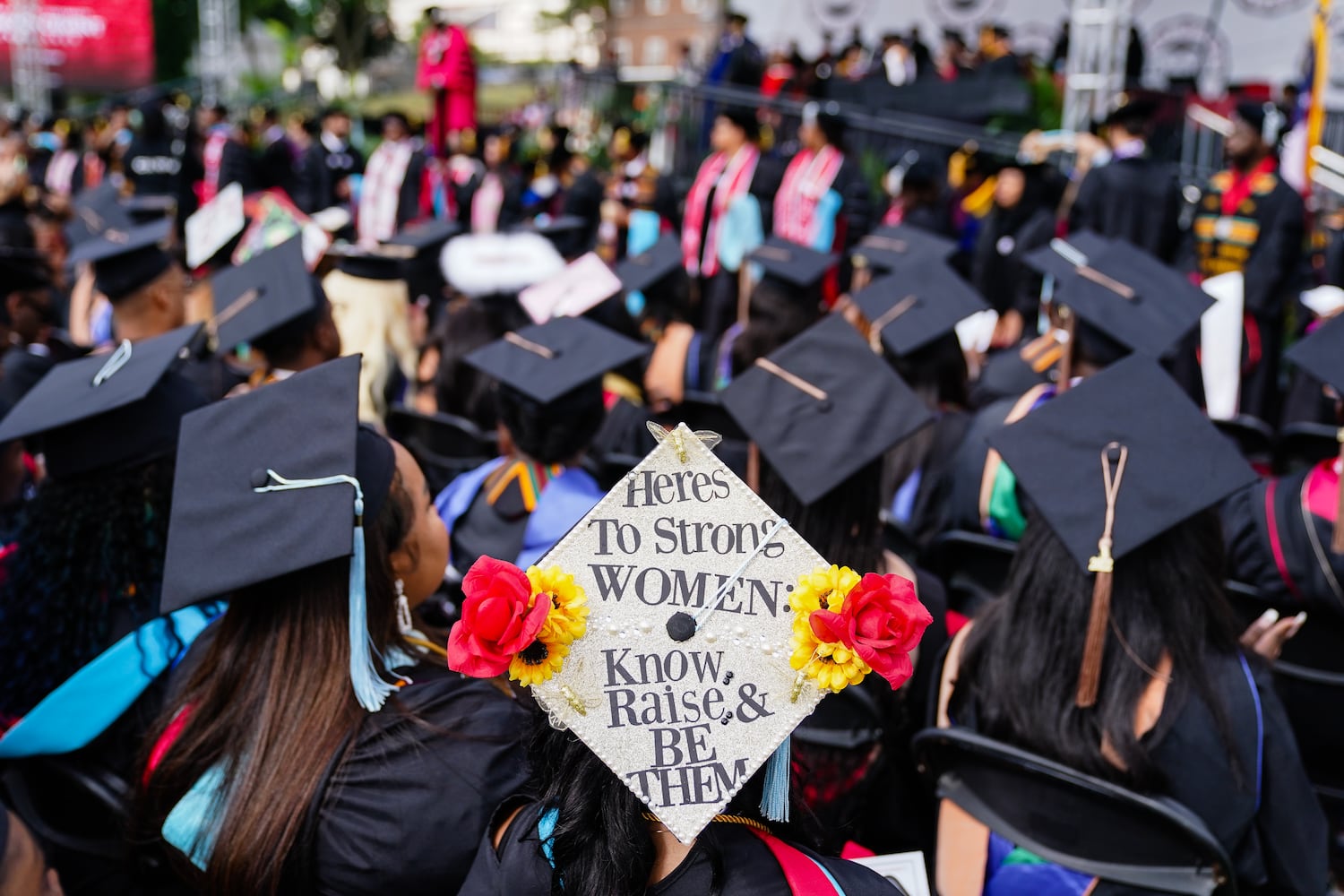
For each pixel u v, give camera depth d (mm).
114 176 13234
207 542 1546
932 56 12039
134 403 1994
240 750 1531
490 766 1560
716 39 14961
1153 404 1952
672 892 1231
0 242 5371
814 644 1152
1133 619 1806
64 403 2021
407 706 1596
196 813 1539
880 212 9789
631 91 13664
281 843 1473
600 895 1188
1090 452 1926
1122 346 3146
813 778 2148
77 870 1878
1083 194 7094
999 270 7648
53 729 1787
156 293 3570
